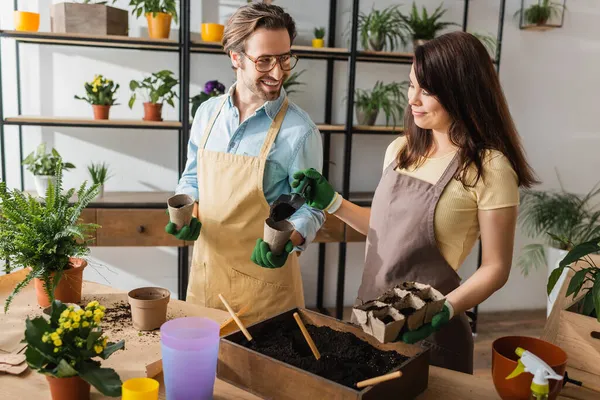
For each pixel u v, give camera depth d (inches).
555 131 149.3
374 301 43.5
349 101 123.6
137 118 129.9
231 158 71.2
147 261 135.8
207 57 129.6
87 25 110.1
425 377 43.8
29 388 42.2
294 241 64.2
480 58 52.4
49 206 56.6
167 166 133.1
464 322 58.4
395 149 64.9
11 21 120.9
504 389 40.2
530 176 55.3
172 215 61.4
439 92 52.6
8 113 124.6
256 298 72.4
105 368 39.8
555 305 59.9
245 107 72.9
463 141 54.2
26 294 60.5
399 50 136.0
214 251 72.8
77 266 58.3
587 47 146.4
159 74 117.2
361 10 134.4
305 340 47.6
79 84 126.0
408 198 58.5
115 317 55.2
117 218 115.5
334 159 140.3
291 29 67.2
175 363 39.4
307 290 145.5
